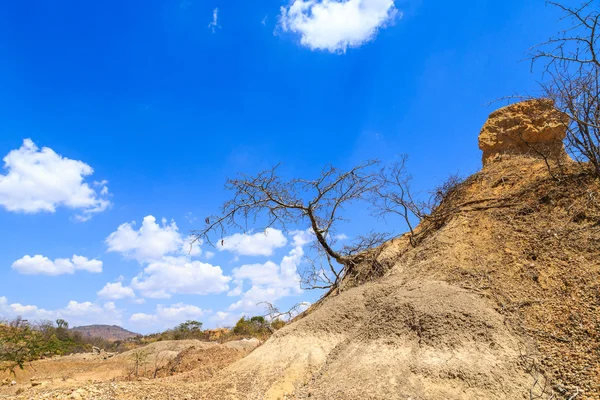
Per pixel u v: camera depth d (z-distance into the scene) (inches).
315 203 542.3
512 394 218.2
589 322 250.7
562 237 343.3
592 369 218.8
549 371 230.1
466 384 228.2
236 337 1305.4
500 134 603.2
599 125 362.3
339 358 306.2
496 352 249.1
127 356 1109.1
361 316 366.9
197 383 350.3
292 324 405.1
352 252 592.4
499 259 354.0
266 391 306.8
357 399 243.4
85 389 319.6
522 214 406.6
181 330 1786.4
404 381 243.1
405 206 525.7
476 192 512.7
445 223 486.6
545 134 573.0
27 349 821.2
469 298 300.0
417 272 386.3
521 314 282.5
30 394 312.5
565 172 430.6
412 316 294.2
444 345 262.1
